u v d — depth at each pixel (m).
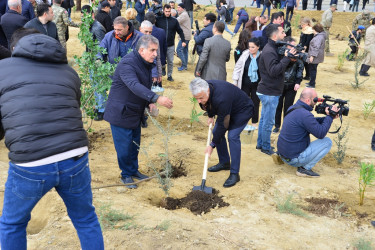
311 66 10.15
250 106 4.88
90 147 5.96
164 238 3.57
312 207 4.55
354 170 5.71
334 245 3.82
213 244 3.58
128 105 4.36
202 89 4.19
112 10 11.30
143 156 5.74
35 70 2.53
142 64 4.32
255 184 5.04
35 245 3.40
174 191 4.77
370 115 8.45
